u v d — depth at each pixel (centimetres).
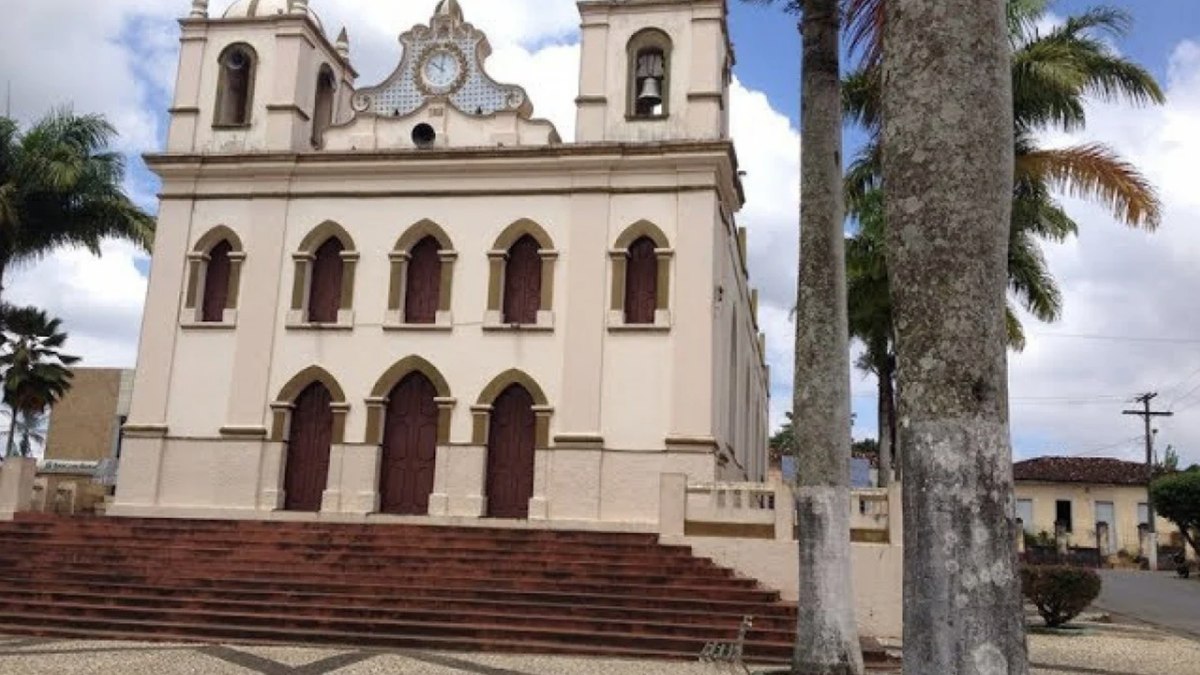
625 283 2167
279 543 1850
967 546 471
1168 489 4097
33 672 1115
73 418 4131
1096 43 1797
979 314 489
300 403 2284
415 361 2222
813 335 1082
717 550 1706
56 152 2550
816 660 1020
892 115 520
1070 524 5744
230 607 1555
